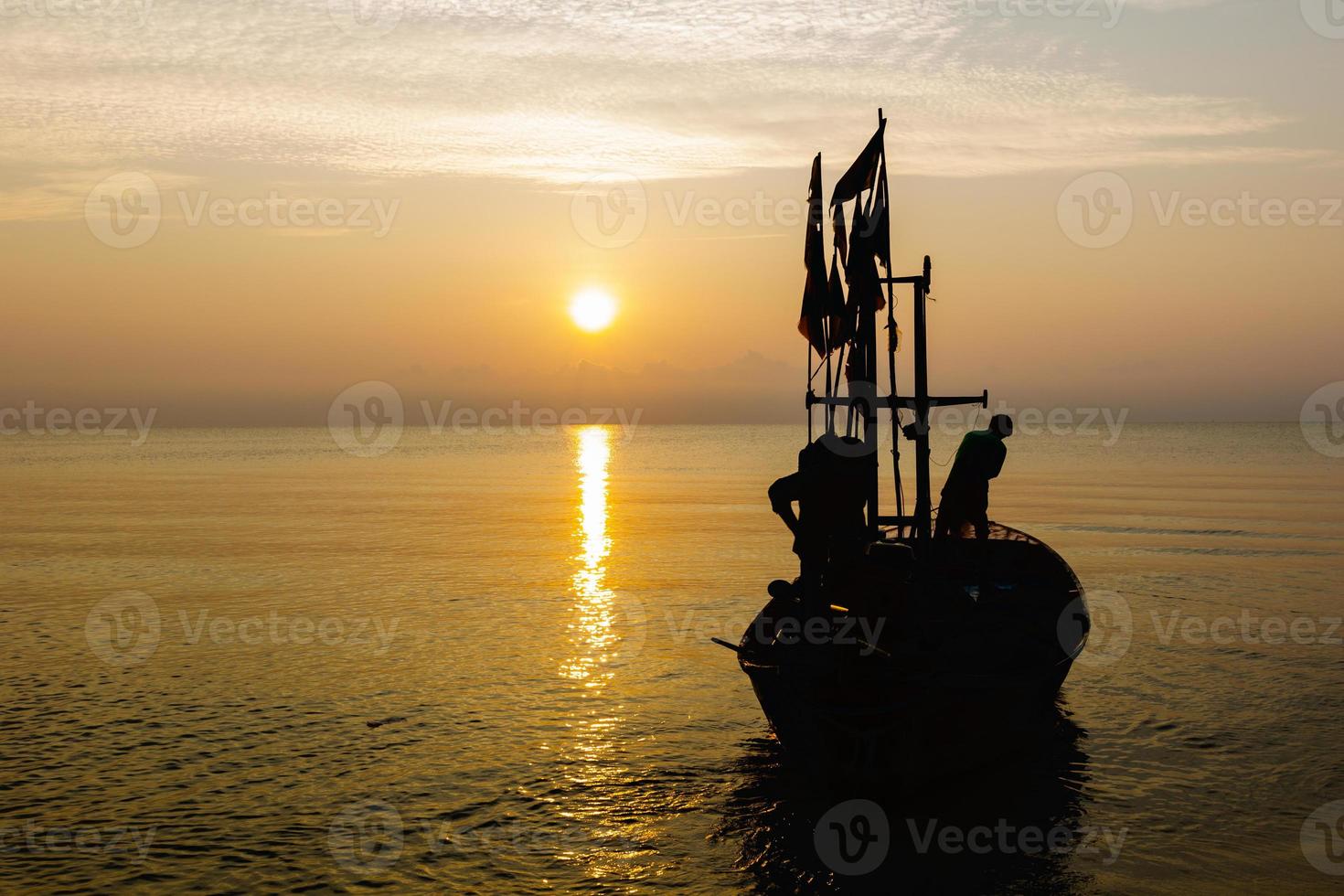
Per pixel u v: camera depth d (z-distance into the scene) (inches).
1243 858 335.3
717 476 2829.7
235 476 2874.0
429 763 427.5
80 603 793.6
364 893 316.2
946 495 482.9
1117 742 448.8
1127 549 1062.4
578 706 507.5
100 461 4050.2
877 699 370.9
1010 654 423.8
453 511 1657.2
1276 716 482.9
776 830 359.3
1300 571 914.7
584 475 2908.5
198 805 383.6
